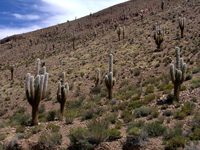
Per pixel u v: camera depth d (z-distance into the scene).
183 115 8.38
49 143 7.55
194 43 25.05
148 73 21.80
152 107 10.91
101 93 19.73
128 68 25.83
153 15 56.03
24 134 8.42
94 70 29.64
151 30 40.62
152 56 26.77
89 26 87.12
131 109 11.61
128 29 50.34
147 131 7.30
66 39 74.38
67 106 17.23
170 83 15.38
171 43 28.88
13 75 37.38
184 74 10.80
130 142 6.64
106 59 33.16
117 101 14.95
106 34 55.47
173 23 39.44
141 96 14.69
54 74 33.34
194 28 31.41
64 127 9.92
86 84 25.30
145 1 98.69
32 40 85.50
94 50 41.78
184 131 7.01
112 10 105.88
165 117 8.99
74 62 37.47
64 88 12.65
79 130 7.70
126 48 35.12
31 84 10.00
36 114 10.39
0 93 30.31
